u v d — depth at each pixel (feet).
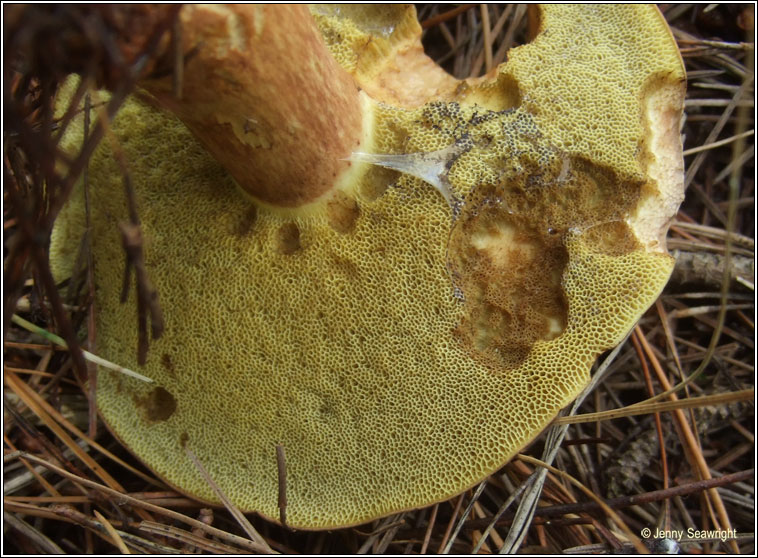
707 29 0.59
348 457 0.42
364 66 0.44
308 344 0.41
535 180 0.41
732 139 0.55
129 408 0.46
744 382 0.53
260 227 0.41
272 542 0.47
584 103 0.41
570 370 0.39
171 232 0.43
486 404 0.39
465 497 0.48
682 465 0.50
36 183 0.35
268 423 0.43
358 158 0.40
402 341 0.40
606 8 0.44
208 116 0.35
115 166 0.46
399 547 0.47
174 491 0.47
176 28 0.30
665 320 0.53
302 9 0.35
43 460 0.44
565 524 0.46
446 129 0.41
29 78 0.33
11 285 0.36
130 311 0.46
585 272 0.39
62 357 0.50
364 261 0.40
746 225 0.57
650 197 0.42
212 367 0.43
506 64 0.42
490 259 0.41
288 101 0.35
